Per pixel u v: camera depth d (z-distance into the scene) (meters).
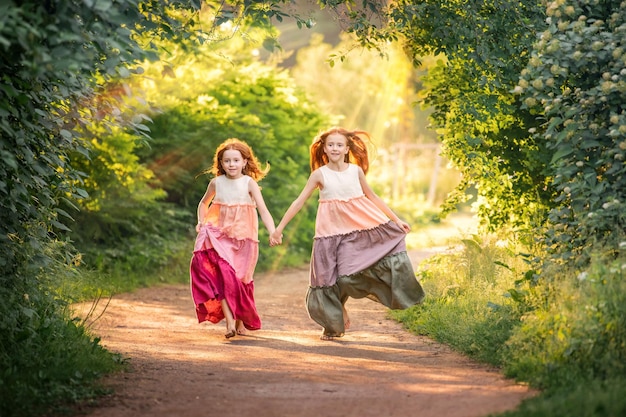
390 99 40.53
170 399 8.05
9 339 8.91
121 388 8.50
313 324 13.59
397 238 11.85
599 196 9.64
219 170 12.84
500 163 13.45
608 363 7.86
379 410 7.49
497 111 12.63
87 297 15.34
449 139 13.71
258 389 8.41
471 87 13.26
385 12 12.68
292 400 7.91
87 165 18.30
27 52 7.57
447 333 11.43
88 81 10.28
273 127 24.47
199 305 12.20
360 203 11.98
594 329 8.12
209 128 22.03
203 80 22.98
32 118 9.14
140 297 16.53
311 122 26.11
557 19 10.62
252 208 12.57
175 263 20.11
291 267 23.16
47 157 9.87
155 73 21.30
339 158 12.08
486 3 12.63
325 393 8.20
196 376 9.06
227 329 11.84
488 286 12.40
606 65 10.16
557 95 10.31
